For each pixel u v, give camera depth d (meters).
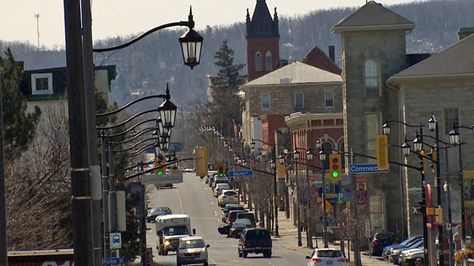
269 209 178.38
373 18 145.75
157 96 59.31
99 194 32.91
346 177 140.12
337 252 103.56
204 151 111.94
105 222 66.75
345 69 147.00
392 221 143.75
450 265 94.00
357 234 116.75
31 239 70.12
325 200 132.50
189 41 39.03
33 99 117.56
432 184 131.50
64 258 41.31
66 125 94.12
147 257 100.69
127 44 42.09
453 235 101.31
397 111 145.62
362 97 146.38
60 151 84.94
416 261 104.81
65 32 28.84
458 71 135.38
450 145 97.75
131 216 95.81
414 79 136.00
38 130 102.31
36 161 84.81
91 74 40.62
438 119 136.62
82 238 28.66
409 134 136.88
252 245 128.88
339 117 182.50
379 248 129.38
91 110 40.66
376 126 146.25
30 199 74.38
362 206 140.88
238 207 196.38
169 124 59.34
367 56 146.38
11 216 68.06
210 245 155.12
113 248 66.25
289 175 193.12
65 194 80.69
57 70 122.44
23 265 41.12
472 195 124.94
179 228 147.25
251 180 194.12
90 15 40.53
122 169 94.19
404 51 146.38
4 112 74.75
